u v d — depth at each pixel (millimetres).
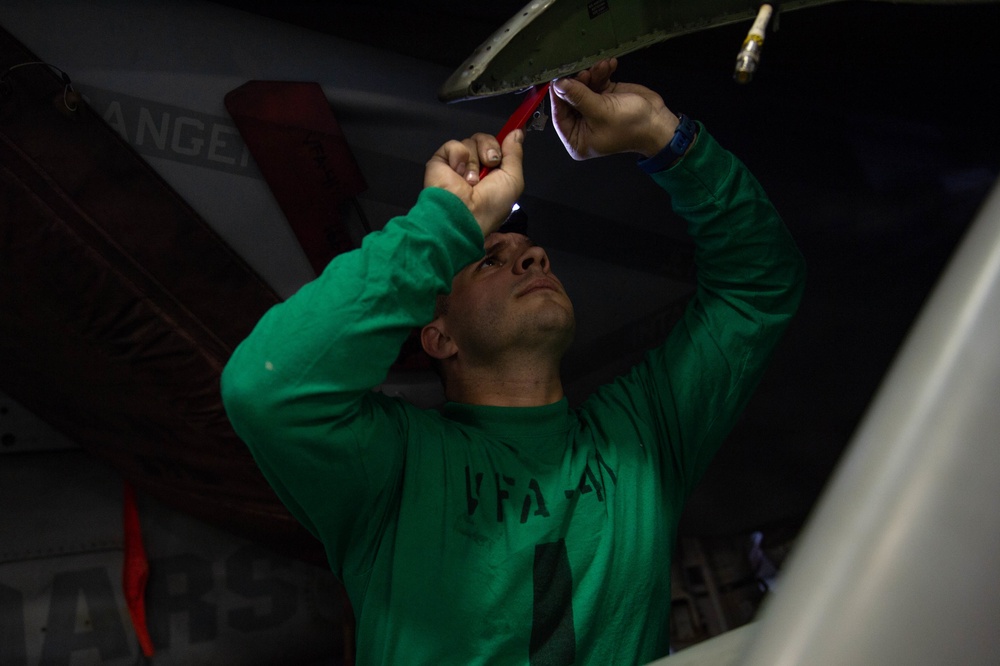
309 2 1728
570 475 955
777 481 2248
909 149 2305
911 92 2178
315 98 1699
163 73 1644
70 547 1902
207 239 1671
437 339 1088
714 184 1082
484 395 1049
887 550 208
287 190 1701
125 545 1910
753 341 1104
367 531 920
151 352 1652
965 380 218
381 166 1797
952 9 1769
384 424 910
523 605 873
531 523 907
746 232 1095
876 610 204
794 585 219
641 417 1068
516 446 977
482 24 1803
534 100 1013
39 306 1581
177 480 1812
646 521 964
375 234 887
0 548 1852
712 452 1125
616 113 1044
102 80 1607
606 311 2025
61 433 1891
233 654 1959
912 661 199
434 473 925
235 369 828
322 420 829
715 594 2268
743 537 2346
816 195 2236
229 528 1896
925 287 2332
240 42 1696
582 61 871
